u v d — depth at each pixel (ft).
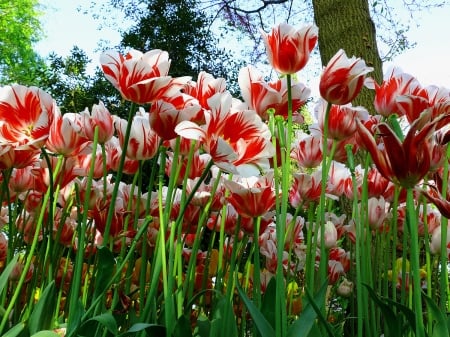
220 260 2.62
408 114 2.47
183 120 2.19
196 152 2.85
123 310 2.35
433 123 1.75
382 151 1.90
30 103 2.19
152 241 3.10
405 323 2.47
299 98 2.44
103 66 2.14
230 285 2.41
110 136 2.43
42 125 2.15
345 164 3.14
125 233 2.40
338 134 2.53
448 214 1.80
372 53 7.89
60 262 3.33
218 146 1.98
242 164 2.15
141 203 2.93
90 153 2.66
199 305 2.91
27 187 2.93
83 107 15.80
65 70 16.29
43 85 16.34
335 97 2.25
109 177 3.32
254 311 1.99
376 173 3.04
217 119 2.04
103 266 1.97
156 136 2.49
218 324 2.18
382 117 2.74
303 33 2.22
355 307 3.87
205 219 2.94
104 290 1.98
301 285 4.25
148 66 2.12
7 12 28.32
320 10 8.27
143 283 2.45
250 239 3.57
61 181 2.55
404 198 2.94
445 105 2.40
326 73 2.24
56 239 2.70
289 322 3.08
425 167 1.79
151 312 2.36
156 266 2.08
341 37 7.96
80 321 1.88
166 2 17.67
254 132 2.10
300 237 3.64
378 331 2.78
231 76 17.39
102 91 15.89
